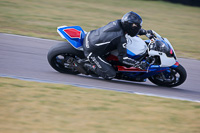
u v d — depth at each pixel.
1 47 26.66
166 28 44.72
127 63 19.56
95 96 18.30
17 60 24.05
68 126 14.36
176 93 21.00
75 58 21.52
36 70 22.41
